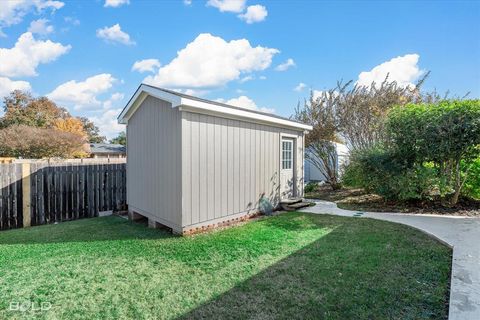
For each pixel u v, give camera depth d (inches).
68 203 275.9
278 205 295.4
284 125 301.9
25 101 1221.7
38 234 209.9
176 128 201.3
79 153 812.6
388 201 301.0
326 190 428.8
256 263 141.1
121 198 314.2
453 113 241.0
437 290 108.6
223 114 225.9
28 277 128.1
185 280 123.6
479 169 257.3
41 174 260.4
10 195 242.2
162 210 218.1
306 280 120.3
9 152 689.6
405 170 271.0
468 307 94.2
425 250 153.8
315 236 185.9
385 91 439.8
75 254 159.0
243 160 249.4
